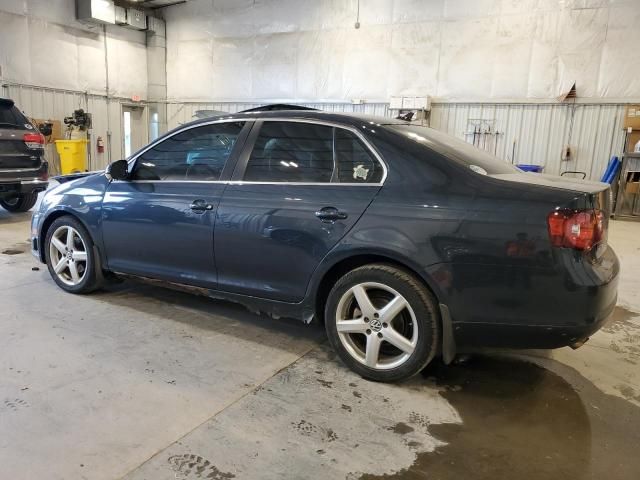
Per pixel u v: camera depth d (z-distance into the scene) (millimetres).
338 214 2705
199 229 3189
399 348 2648
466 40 10492
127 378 2672
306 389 2631
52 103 12148
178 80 14336
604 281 2334
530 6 9828
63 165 11898
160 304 3846
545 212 2309
